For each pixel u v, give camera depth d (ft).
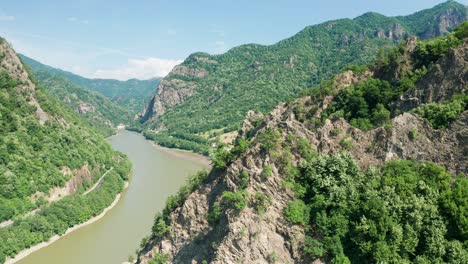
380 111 337.52
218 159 321.32
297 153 277.03
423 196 238.89
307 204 256.32
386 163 263.90
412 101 323.57
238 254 249.55
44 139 598.34
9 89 625.00
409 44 391.24
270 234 251.19
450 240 228.22
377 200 231.91
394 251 222.28
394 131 274.57
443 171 247.50
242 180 273.33
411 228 226.99
